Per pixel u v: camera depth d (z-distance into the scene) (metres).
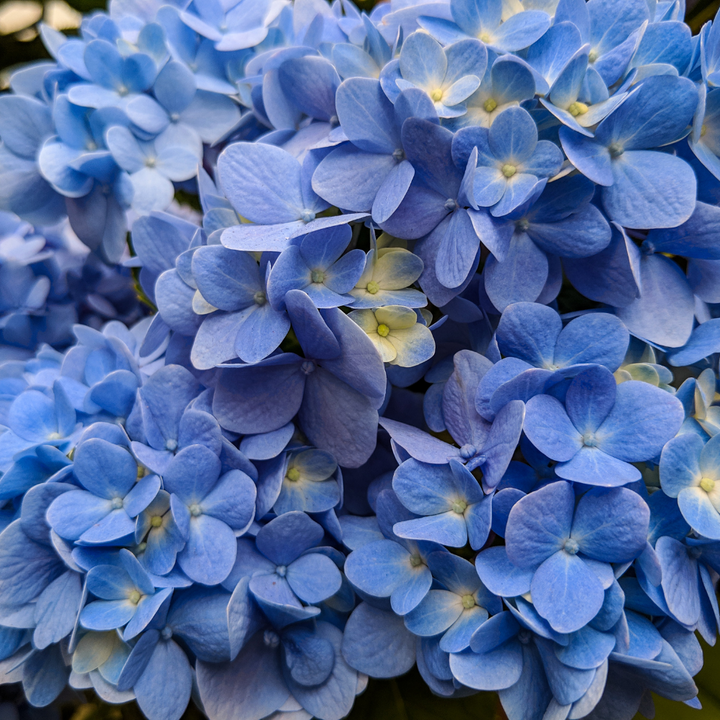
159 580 0.38
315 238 0.37
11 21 0.51
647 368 0.38
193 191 0.45
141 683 0.38
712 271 0.39
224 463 0.39
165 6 0.43
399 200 0.38
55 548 0.38
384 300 0.38
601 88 0.37
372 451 0.39
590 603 0.36
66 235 0.51
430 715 0.41
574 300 0.40
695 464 0.37
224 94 0.44
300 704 0.39
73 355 0.43
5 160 0.44
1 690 0.44
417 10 0.40
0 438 0.40
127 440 0.39
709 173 0.38
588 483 0.36
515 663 0.37
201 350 0.39
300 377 0.39
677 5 0.39
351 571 0.38
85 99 0.42
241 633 0.38
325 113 0.42
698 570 0.38
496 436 0.37
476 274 0.39
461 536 0.37
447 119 0.38
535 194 0.37
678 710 0.42
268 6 0.44
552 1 0.40
